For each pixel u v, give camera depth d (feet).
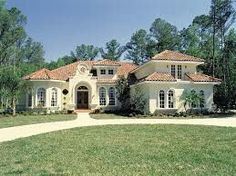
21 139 58.90
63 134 64.85
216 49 187.52
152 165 35.86
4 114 129.39
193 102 125.70
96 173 32.63
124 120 102.17
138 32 273.13
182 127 76.48
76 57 304.71
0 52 187.93
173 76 132.36
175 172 32.55
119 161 38.09
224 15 158.92
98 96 148.97
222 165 35.35
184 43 244.22
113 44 292.20
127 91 147.54
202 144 50.24
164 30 254.88
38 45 246.06
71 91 145.18
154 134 63.46
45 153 43.96
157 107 124.98
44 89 139.74
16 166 36.24
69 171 33.55
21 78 133.18
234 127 76.07
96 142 53.26
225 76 148.87
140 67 148.25
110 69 155.02
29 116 122.52
